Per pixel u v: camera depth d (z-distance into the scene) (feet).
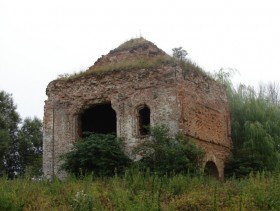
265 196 46.60
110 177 67.67
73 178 62.44
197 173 66.95
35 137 155.33
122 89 80.48
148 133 77.56
